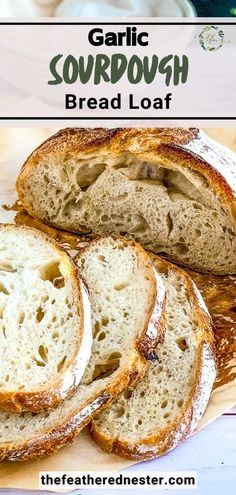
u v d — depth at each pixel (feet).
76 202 2.38
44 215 2.42
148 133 2.26
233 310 2.13
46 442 1.73
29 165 2.33
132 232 2.37
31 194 2.38
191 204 2.25
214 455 1.80
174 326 1.98
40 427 1.76
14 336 1.87
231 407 1.86
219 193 2.19
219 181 2.18
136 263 2.05
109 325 1.94
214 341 1.95
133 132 2.26
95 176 2.35
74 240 2.39
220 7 3.00
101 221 2.38
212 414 1.85
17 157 2.56
